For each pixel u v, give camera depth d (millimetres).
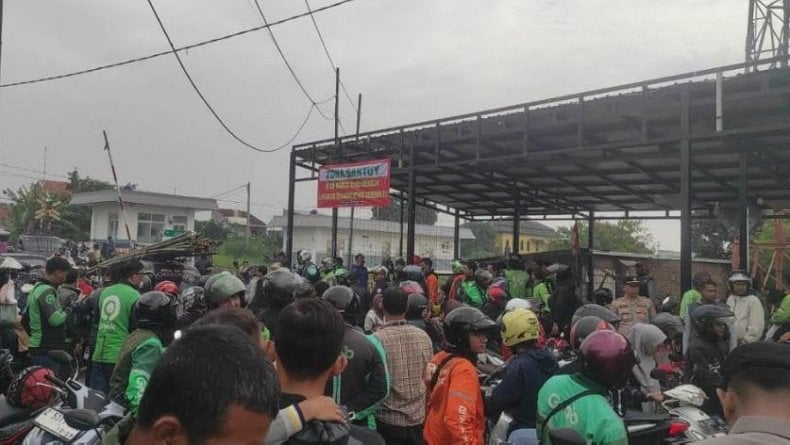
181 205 42875
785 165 13211
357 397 3898
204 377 1152
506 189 19250
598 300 10031
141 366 4117
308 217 44688
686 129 9977
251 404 1171
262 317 4887
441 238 46438
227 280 4820
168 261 16453
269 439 2057
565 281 10461
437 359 3896
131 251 16625
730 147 11367
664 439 4379
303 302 2518
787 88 9211
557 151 11766
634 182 16812
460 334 3742
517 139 13586
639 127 11859
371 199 15430
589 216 22375
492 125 13219
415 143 14898
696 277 7770
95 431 3842
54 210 43625
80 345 8641
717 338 5738
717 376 5500
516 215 21172
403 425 4332
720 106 9594
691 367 5867
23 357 7672
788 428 1736
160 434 1155
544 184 18266
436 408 3686
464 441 3455
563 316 10250
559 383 3061
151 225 42406
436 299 11531
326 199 16469
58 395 4352
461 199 21891
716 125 9656
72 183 55375
